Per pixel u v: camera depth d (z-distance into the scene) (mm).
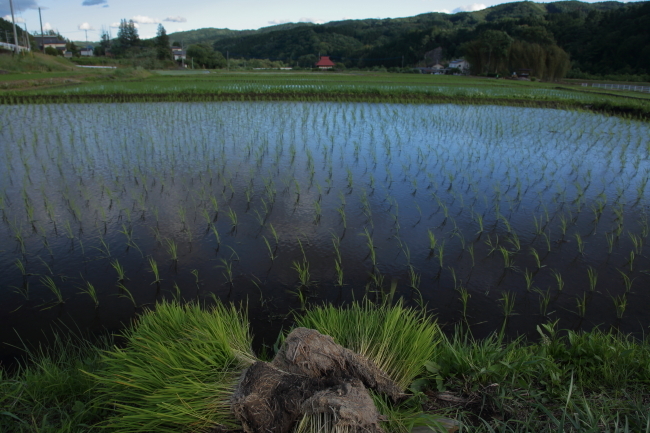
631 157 11375
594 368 3055
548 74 57094
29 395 2912
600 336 3609
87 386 2998
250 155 11031
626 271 5504
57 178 8953
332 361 2521
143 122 15406
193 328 2994
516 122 16812
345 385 2275
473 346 3527
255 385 2336
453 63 83500
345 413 2066
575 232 6680
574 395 2748
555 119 17891
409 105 22344
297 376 2416
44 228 6602
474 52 61062
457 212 7492
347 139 13227
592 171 10016
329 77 44875
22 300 4836
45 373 3180
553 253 6004
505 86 36219
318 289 5113
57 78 30859
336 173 9664
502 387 2787
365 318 3211
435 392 2811
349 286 5191
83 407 2748
